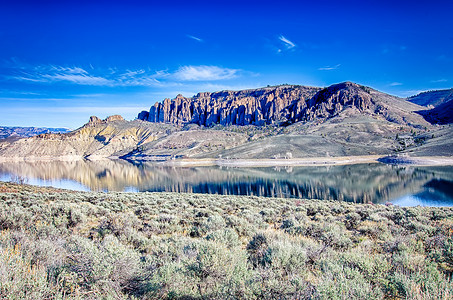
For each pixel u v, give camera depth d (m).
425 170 98.19
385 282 4.34
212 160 171.12
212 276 4.61
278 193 65.25
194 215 16.27
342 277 3.98
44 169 150.88
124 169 147.50
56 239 7.37
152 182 94.12
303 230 10.69
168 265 4.96
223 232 7.80
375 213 17.75
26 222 9.38
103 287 3.97
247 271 4.81
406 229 11.62
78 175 118.38
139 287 4.32
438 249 6.91
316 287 3.82
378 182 76.12
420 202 49.84
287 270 5.23
